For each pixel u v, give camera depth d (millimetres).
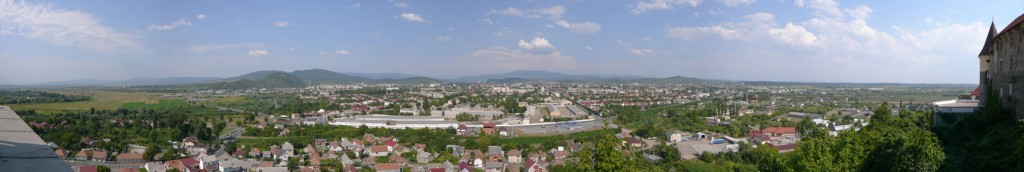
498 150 173375
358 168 154625
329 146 190750
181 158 163000
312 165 153000
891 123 106812
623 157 60438
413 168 153625
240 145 191375
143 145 184250
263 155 173375
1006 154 71938
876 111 111938
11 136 20625
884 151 75125
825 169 71250
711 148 177250
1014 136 74688
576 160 156250
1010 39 88688
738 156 159875
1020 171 62781
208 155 162500
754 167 145625
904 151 70250
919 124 104500
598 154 59844
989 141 81438
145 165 148750
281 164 157500
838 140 79625
